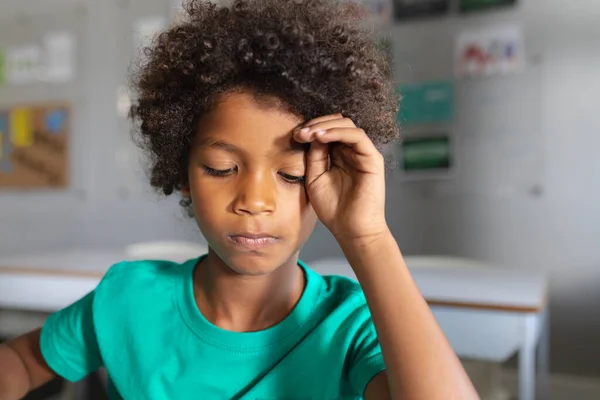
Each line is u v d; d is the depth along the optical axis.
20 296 1.74
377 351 0.49
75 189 3.08
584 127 2.24
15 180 3.19
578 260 2.26
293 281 0.54
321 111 0.46
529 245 2.32
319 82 0.45
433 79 2.42
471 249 2.40
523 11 2.30
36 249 3.18
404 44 2.46
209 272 0.53
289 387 0.51
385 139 0.54
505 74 2.33
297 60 0.44
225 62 0.44
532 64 2.30
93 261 1.94
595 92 2.22
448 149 2.41
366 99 0.50
